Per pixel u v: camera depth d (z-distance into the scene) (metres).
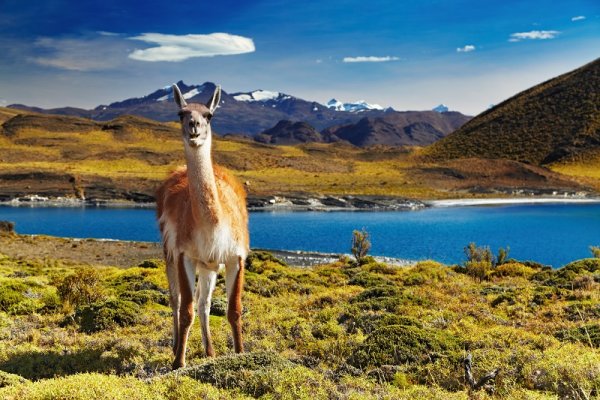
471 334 10.23
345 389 7.14
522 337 9.89
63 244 53.06
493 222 80.00
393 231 69.19
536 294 14.71
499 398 6.86
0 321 12.10
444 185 143.38
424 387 7.07
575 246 54.69
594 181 141.75
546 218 85.81
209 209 7.34
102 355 9.58
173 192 8.23
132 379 6.89
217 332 10.73
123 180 131.38
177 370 7.36
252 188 122.88
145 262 28.89
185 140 7.25
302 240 61.84
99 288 15.23
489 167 154.25
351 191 127.19
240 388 6.80
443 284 18.30
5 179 130.12
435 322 11.53
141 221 85.62
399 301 13.34
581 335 9.82
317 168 172.25
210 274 8.16
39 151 182.00
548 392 6.66
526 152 173.25
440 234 65.69
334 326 11.07
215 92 7.59
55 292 16.20
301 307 14.15
